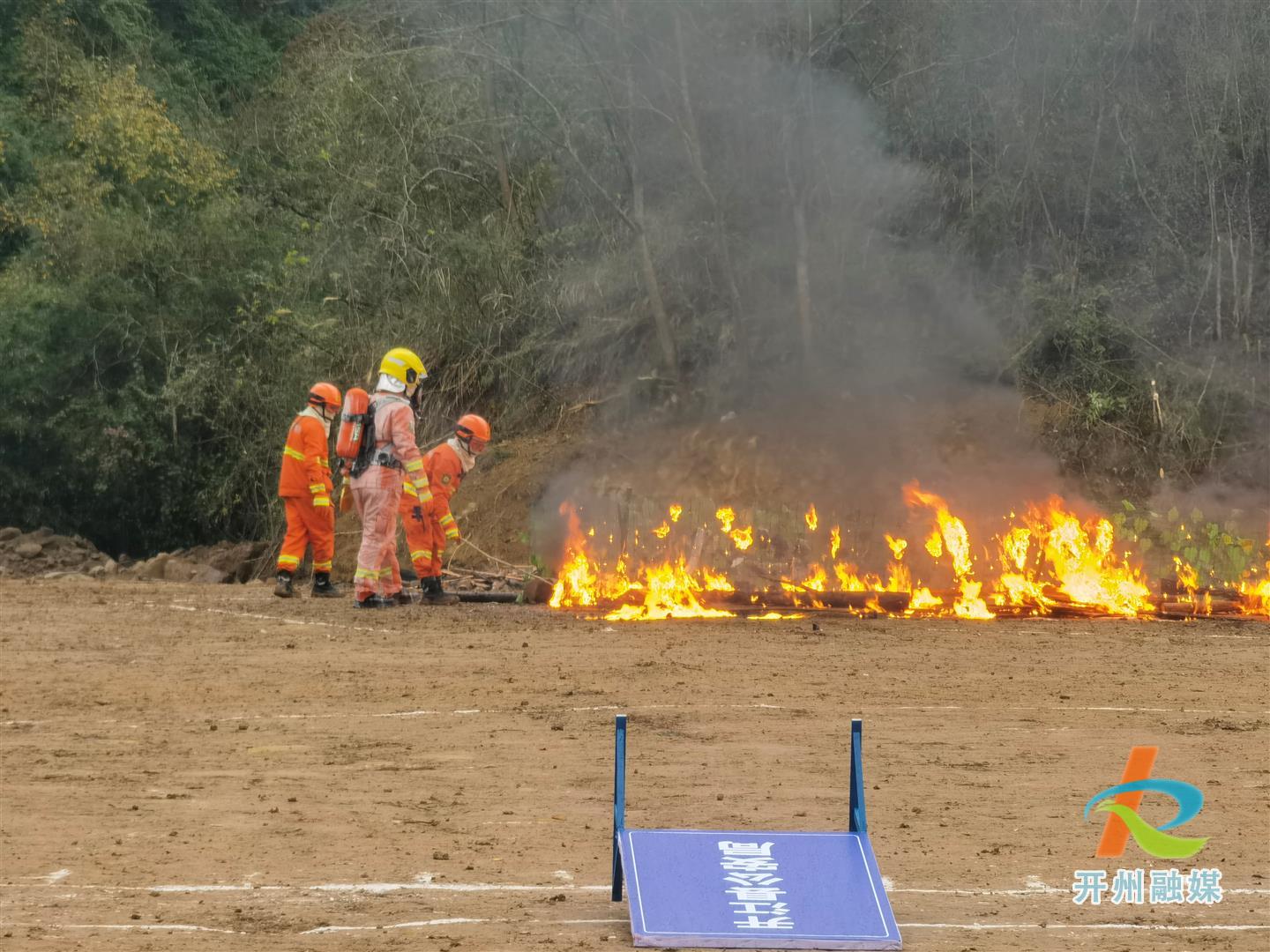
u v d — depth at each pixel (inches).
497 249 1152.2
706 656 533.0
